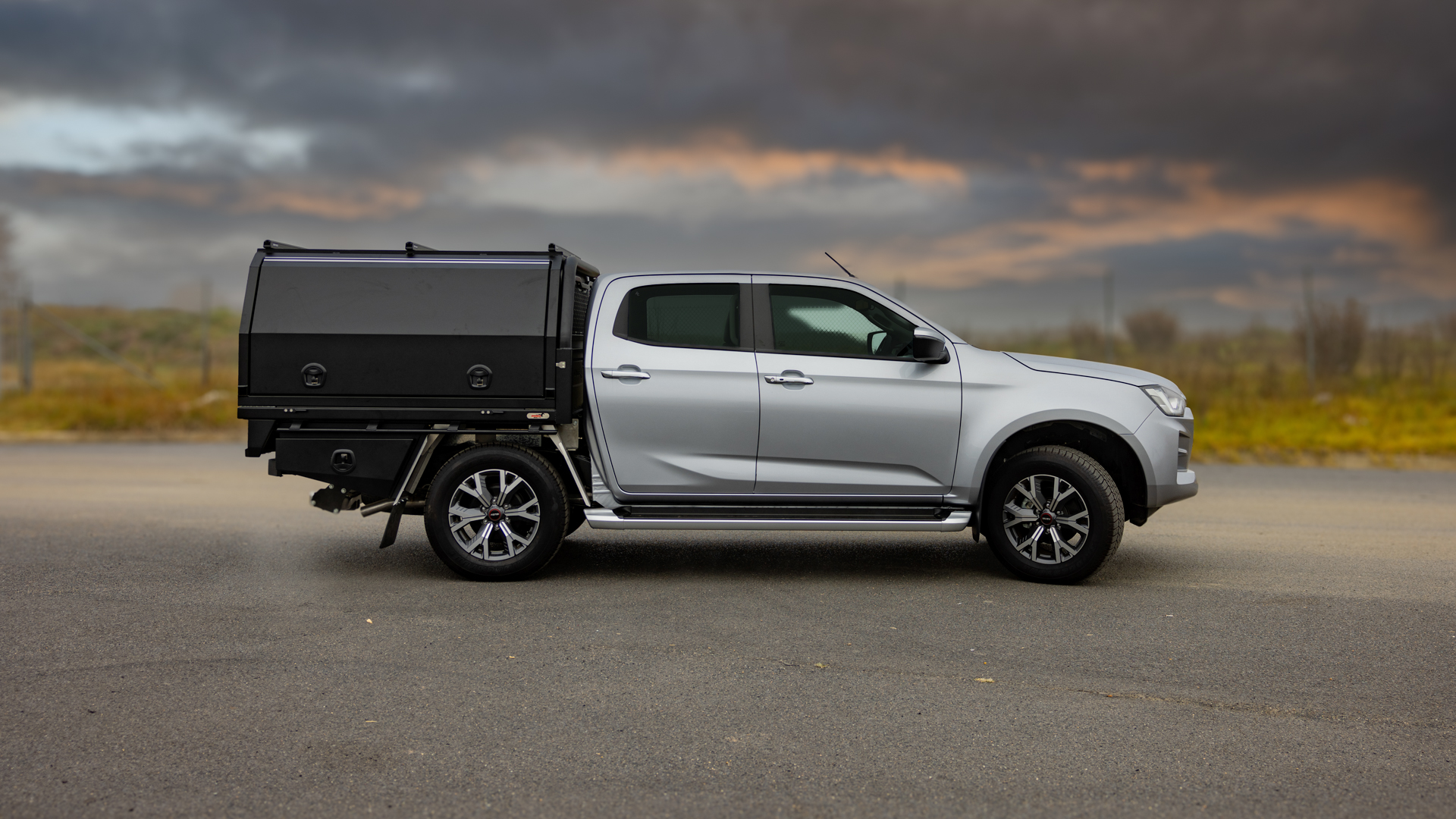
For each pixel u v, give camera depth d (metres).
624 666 4.91
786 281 6.88
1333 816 3.34
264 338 6.67
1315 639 5.37
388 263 6.80
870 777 3.64
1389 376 20.27
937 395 6.67
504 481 6.72
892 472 6.75
